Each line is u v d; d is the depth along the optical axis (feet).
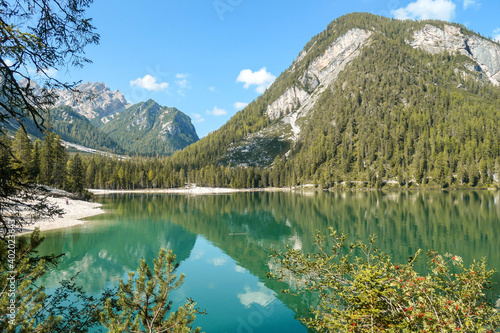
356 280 24.14
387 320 22.43
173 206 271.28
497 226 141.79
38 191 19.33
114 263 86.84
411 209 217.77
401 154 554.05
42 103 17.33
